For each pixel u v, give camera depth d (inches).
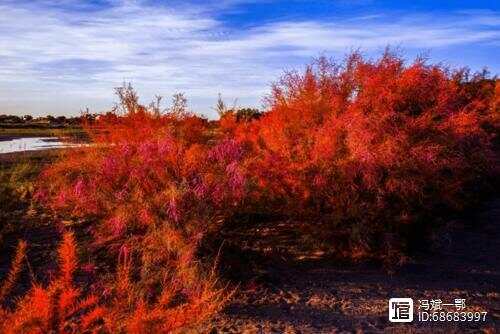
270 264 313.4
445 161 347.6
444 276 301.9
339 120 346.9
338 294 274.8
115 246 311.9
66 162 381.1
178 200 289.6
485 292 278.8
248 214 351.6
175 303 246.5
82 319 180.9
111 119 442.9
